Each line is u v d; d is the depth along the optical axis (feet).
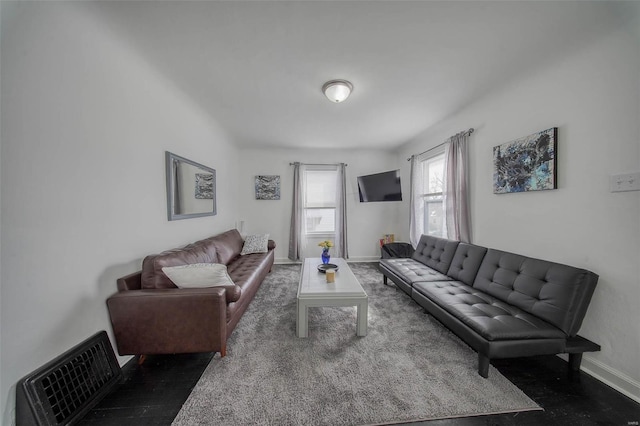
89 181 4.63
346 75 6.61
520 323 4.85
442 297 6.26
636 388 4.26
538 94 6.22
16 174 3.45
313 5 4.30
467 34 5.03
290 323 7.04
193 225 9.00
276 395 4.33
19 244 3.48
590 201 5.09
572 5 4.25
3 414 3.27
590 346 4.75
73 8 4.22
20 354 3.47
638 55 4.32
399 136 12.22
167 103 7.29
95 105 4.77
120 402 4.25
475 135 8.50
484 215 8.15
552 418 3.90
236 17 4.57
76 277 4.33
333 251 15.31
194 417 3.90
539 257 6.24
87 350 4.33
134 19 4.58
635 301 4.39
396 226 15.56
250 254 11.43
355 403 4.15
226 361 5.27
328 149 14.93
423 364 5.18
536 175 6.19
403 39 5.20
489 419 3.88
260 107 8.75
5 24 3.33
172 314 5.07
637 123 4.35
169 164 7.25
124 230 5.55
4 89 3.32
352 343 5.98
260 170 14.84
